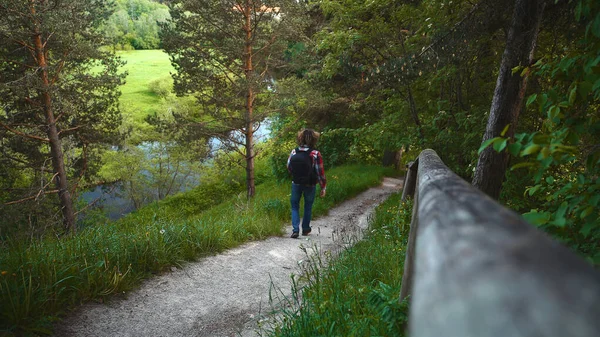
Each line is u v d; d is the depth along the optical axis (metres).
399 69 7.63
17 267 3.18
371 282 3.20
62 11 12.27
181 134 16.39
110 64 14.66
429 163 2.37
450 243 0.40
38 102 13.53
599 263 1.36
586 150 1.94
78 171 16.17
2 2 11.38
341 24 10.42
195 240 5.17
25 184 15.95
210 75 15.69
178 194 22.70
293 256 5.50
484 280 0.30
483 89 8.41
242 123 16.50
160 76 57.56
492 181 5.23
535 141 1.32
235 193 22.70
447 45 6.95
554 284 0.26
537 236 0.35
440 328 0.29
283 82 16.23
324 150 20.50
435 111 9.19
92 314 3.25
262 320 3.49
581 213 1.48
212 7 14.24
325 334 2.34
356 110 17.09
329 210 10.30
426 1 7.93
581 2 1.94
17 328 2.75
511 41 4.89
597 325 0.21
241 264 4.93
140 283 3.97
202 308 3.69
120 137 16.25
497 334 0.24
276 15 14.77
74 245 4.06
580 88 1.73
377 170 18.58
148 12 99.44
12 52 12.70
